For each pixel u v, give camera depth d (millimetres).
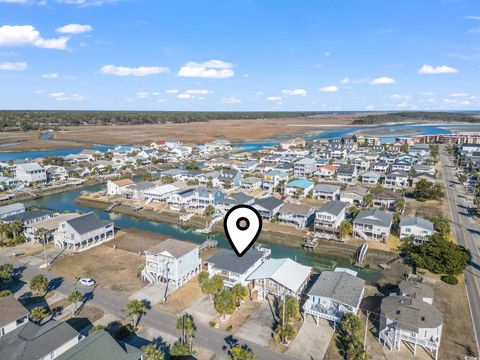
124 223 86188
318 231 74875
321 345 39562
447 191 108750
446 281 53438
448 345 39406
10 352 32969
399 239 70375
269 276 47938
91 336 33844
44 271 58031
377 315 45375
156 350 33594
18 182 116375
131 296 49969
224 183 112188
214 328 42625
